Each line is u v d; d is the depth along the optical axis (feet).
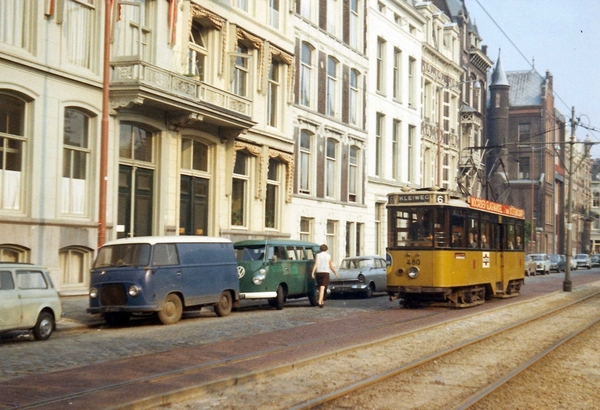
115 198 79.05
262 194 108.37
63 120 73.31
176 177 88.63
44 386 33.14
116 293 58.59
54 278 71.51
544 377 38.78
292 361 40.47
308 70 123.85
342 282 95.20
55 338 51.62
